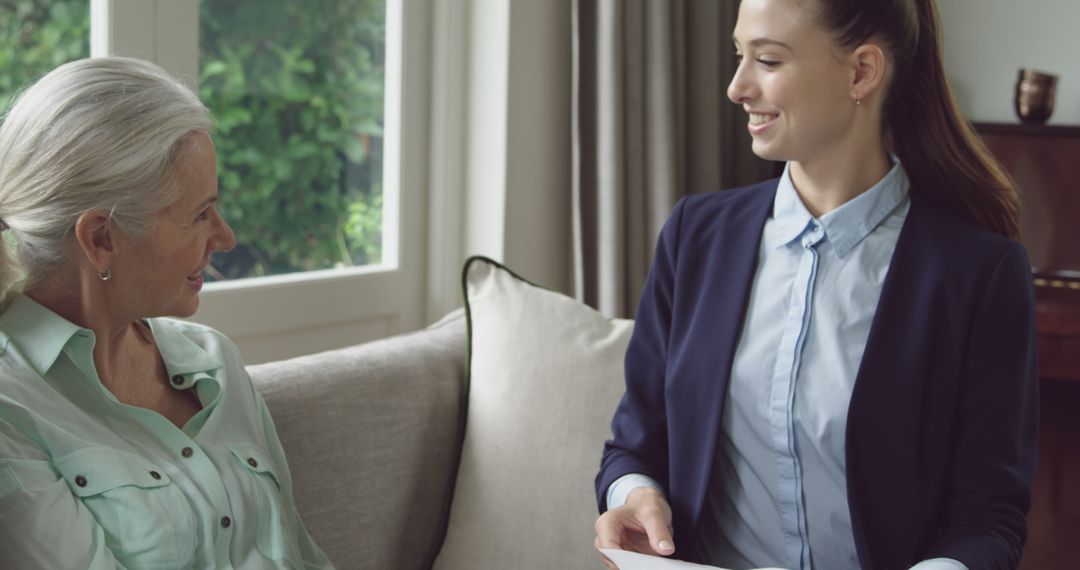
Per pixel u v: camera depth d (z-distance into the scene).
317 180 2.47
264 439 1.46
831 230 1.31
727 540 1.39
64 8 1.89
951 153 1.32
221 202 2.24
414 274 2.74
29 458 1.15
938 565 1.20
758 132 1.30
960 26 4.55
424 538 1.81
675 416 1.38
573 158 2.74
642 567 1.20
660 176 2.81
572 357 1.81
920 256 1.29
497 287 1.91
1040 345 3.78
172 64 2.06
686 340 1.38
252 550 1.34
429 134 2.73
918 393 1.25
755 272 1.37
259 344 2.30
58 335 1.23
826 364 1.29
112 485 1.19
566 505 1.72
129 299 1.25
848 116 1.28
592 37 2.72
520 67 2.71
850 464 1.25
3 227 1.23
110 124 1.20
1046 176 4.00
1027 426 1.27
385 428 1.73
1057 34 4.41
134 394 1.34
